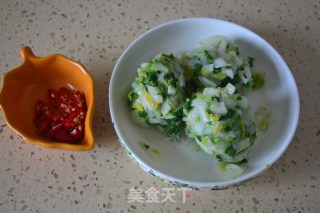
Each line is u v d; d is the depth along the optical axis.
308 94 0.32
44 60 0.30
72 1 0.36
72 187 0.29
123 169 0.29
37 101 0.31
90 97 0.29
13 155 0.30
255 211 0.28
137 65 0.31
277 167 0.29
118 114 0.28
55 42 0.34
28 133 0.28
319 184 0.29
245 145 0.27
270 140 0.29
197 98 0.27
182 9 0.36
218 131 0.26
